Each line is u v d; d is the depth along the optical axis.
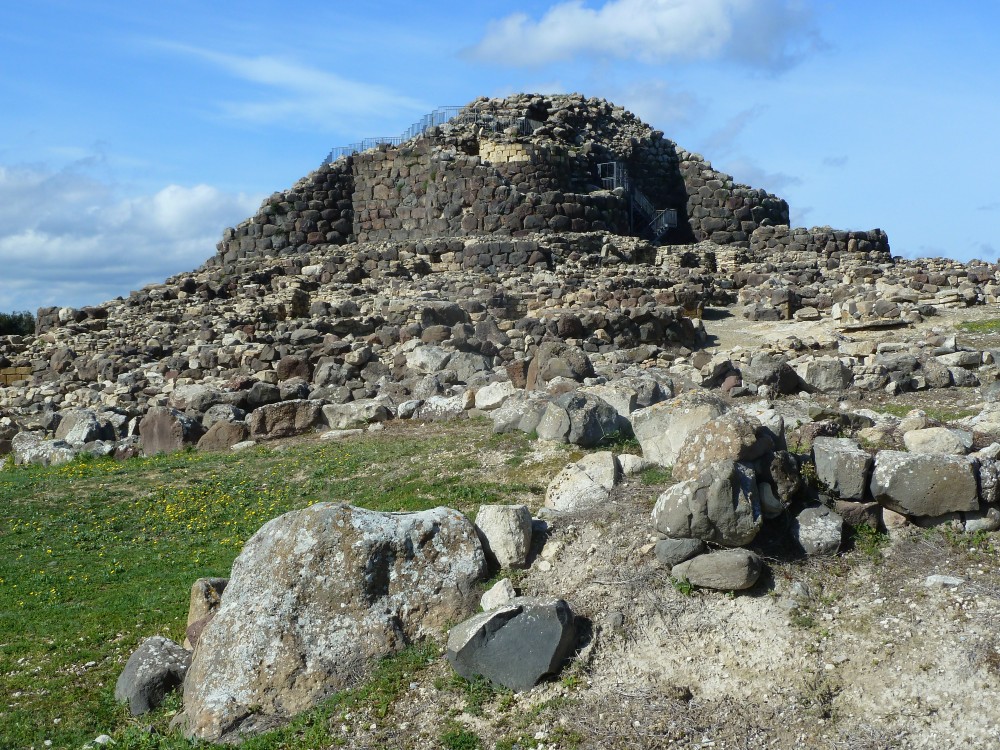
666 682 9.88
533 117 48.72
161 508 18.31
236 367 30.02
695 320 30.55
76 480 20.98
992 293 30.36
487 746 9.54
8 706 11.64
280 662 10.60
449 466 16.41
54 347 34.09
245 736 10.30
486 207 42.97
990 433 13.18
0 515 18.81
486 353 27.53
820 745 9.01
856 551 11.04
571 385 18.36
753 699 9.57
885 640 9.87
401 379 26.81
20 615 14.21
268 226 45.81
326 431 22.31
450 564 11.27
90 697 11.70
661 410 13.87
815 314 31.23
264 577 11.04
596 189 45.19
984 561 10.62
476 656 10.25
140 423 24.89
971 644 9.55
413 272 39.84
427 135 45.44
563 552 11.59
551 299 33.03
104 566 15.99
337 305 32.50
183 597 14.05
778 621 10.29
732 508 10.72
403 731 9.90
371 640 10.78
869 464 11.31
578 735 9.42
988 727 8.85
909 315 27.67
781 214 48.31
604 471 12.91
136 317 35.97
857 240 44.41
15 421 28.97
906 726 9.05
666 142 49.81
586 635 10.45
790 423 13.72
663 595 10.71
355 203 46.00
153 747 10.41
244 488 18.44
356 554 11.04
